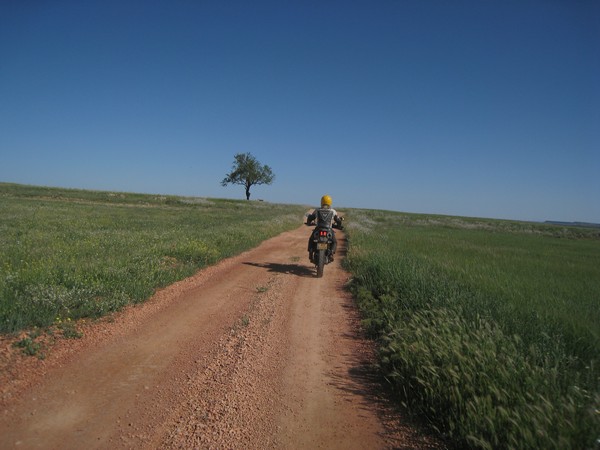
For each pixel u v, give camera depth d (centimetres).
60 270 727
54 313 532
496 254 1452
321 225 994
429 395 349
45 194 4178
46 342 466
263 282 873
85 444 298
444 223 4388
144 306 647
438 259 1138
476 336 410
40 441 298
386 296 665
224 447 303
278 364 456
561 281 899
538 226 5022
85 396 366
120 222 2002
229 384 402
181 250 1087
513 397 317
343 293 807
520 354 395
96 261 838
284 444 310
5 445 291
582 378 369
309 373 436
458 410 321
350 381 420
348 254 1273
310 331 570
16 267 755
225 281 866
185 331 549
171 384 398
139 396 371
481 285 745
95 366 427
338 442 315
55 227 1578
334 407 366
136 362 444
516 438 276
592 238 3897
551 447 262
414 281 709
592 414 281
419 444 313
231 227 1878
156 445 302
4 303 523
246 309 663
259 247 1478
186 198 5212
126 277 749
